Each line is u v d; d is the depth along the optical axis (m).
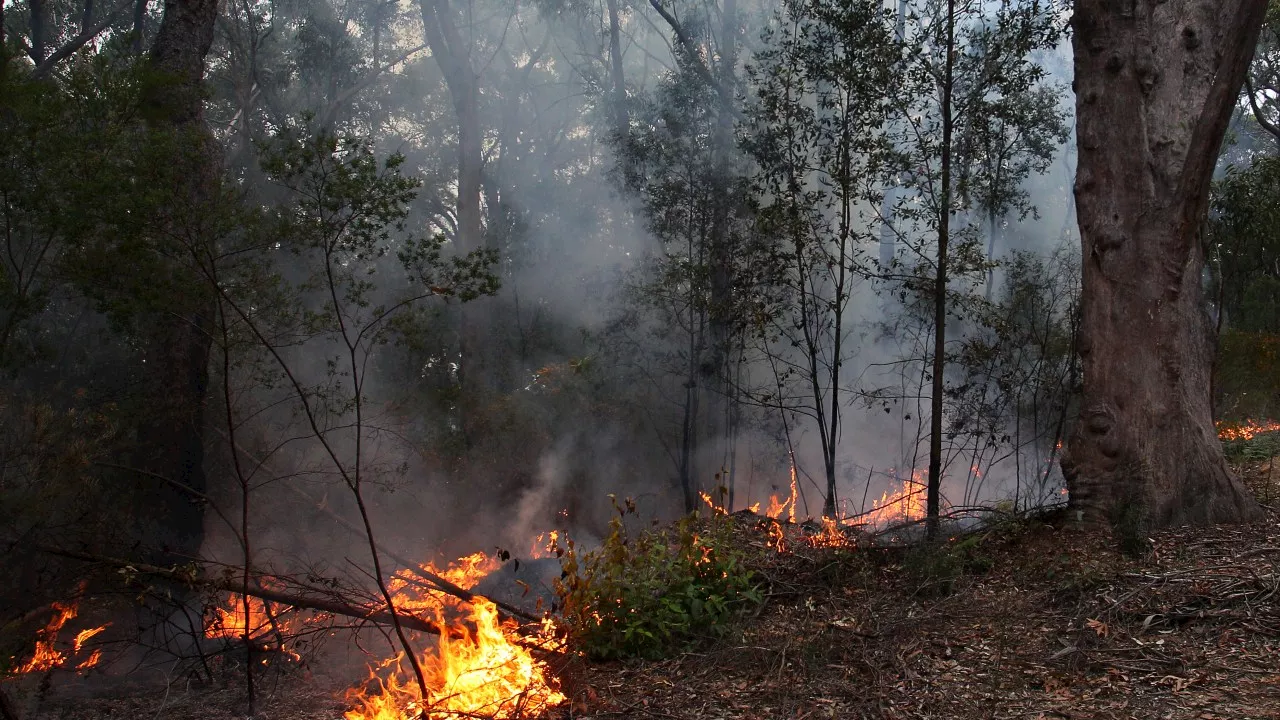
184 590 8.49
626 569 6.87
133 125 9.42
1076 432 7.86
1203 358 7.89
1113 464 7.58
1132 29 7.82
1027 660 5.32
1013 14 10.75
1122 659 5.16
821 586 7.04
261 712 6.71
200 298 8.95
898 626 5.92
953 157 11.73
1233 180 12.25
